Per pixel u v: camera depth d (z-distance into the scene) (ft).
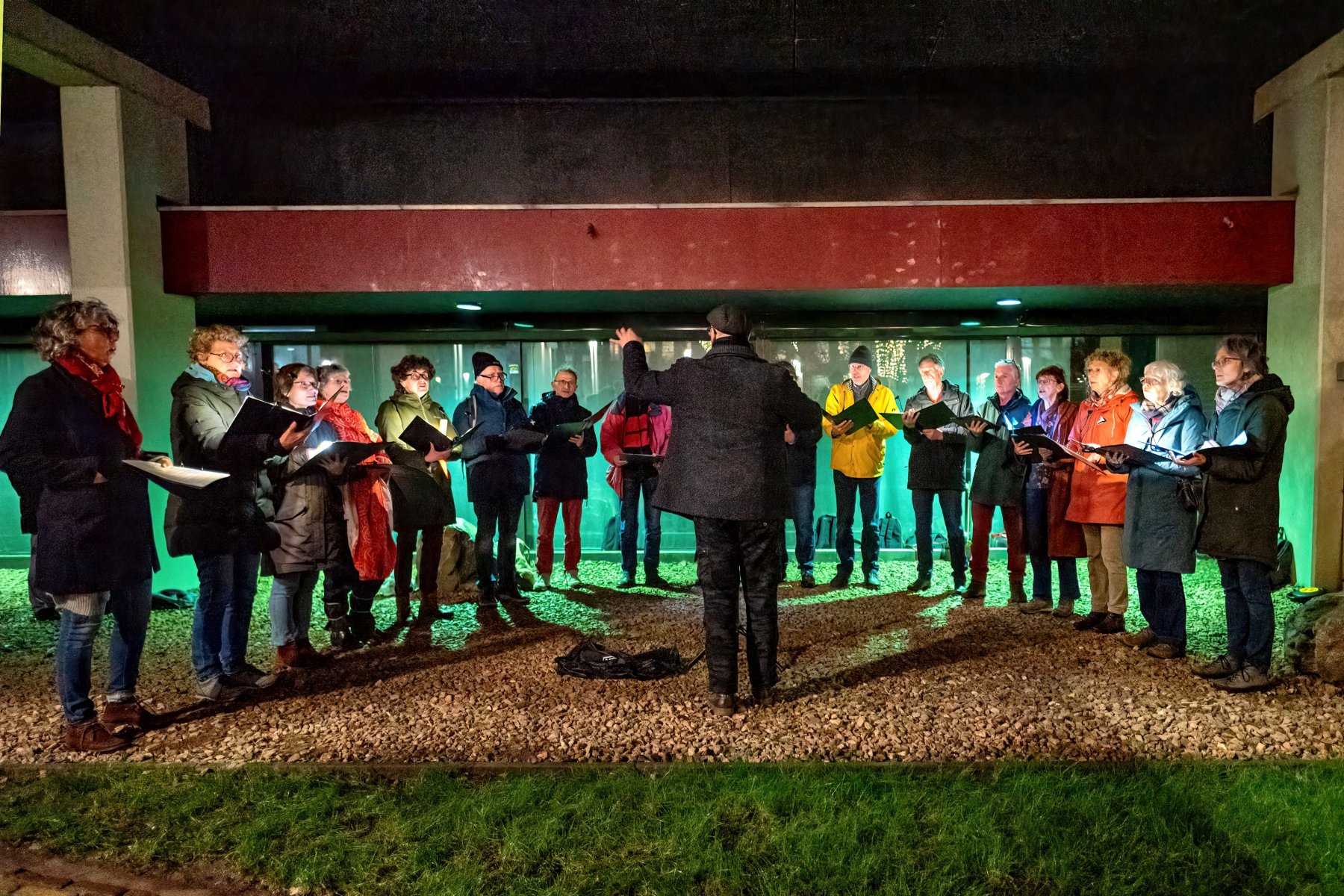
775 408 13.19
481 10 22.17
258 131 26.37
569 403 23.59
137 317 22.43
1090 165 26.13
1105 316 27.96
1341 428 22.16
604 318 28.17
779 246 23.63
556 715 13.47
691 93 26.27
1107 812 9.81
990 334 28.04
